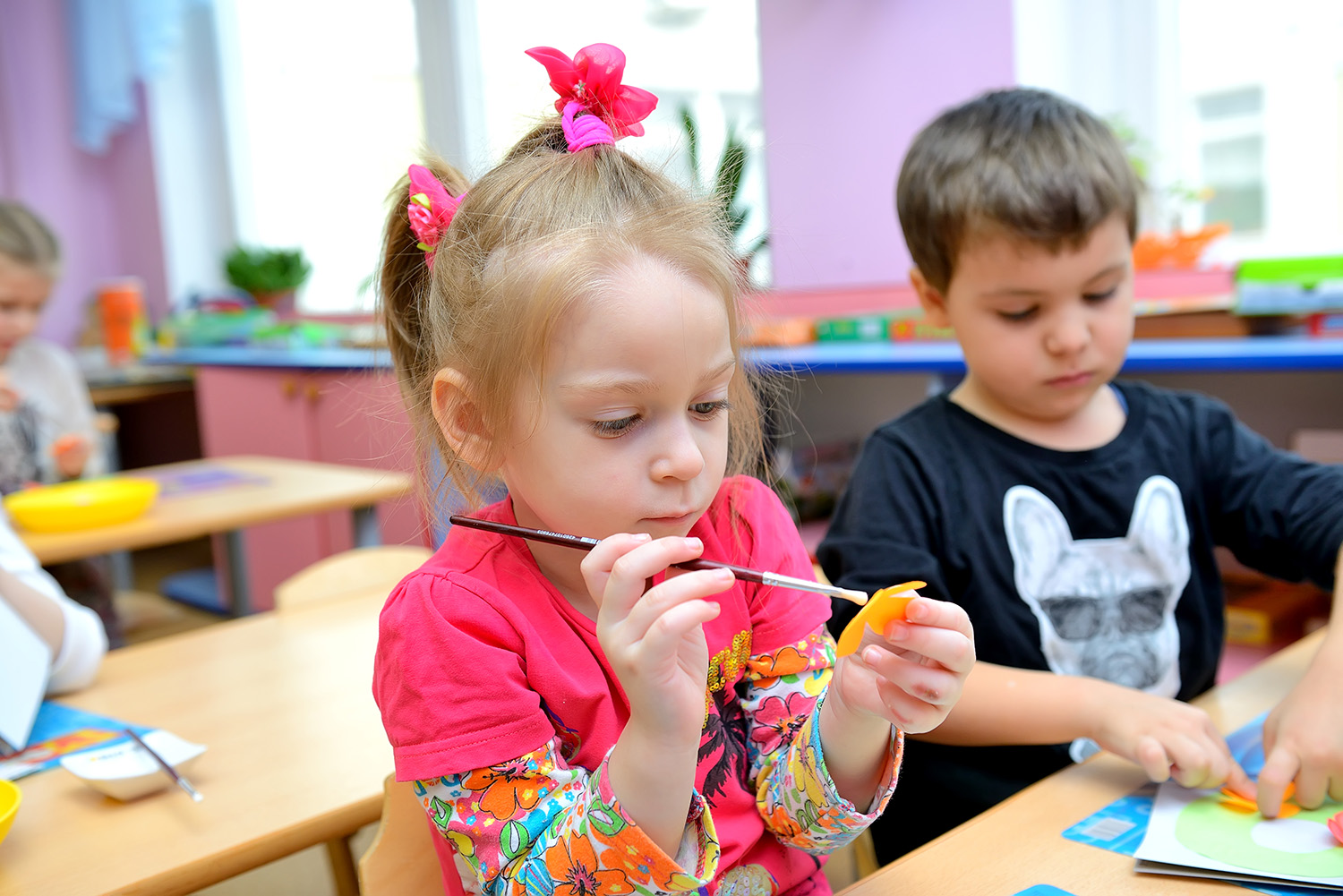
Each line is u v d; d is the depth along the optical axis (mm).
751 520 824
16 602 1133
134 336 4160
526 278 632
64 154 4699
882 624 599
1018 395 1066
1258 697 924
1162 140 2365
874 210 2537
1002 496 1082
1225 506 1127
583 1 3283
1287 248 2254
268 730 1025
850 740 676
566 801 645
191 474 2398
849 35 2520
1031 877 640
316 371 3088
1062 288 1006
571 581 750
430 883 755
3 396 2369
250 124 4539
